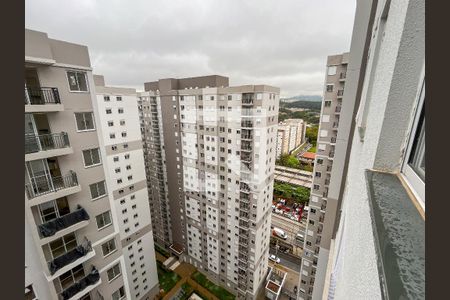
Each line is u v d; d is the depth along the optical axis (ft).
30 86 25.29
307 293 63.67
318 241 57.88
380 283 2.93
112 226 35.24
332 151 51.55
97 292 35.12
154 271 84.79
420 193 4.46
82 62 28.55
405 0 4.81
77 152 29.58
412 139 5.05
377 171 5.86
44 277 27.27
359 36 27.17
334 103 49.52
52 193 26.71
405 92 5.08
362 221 5.93
